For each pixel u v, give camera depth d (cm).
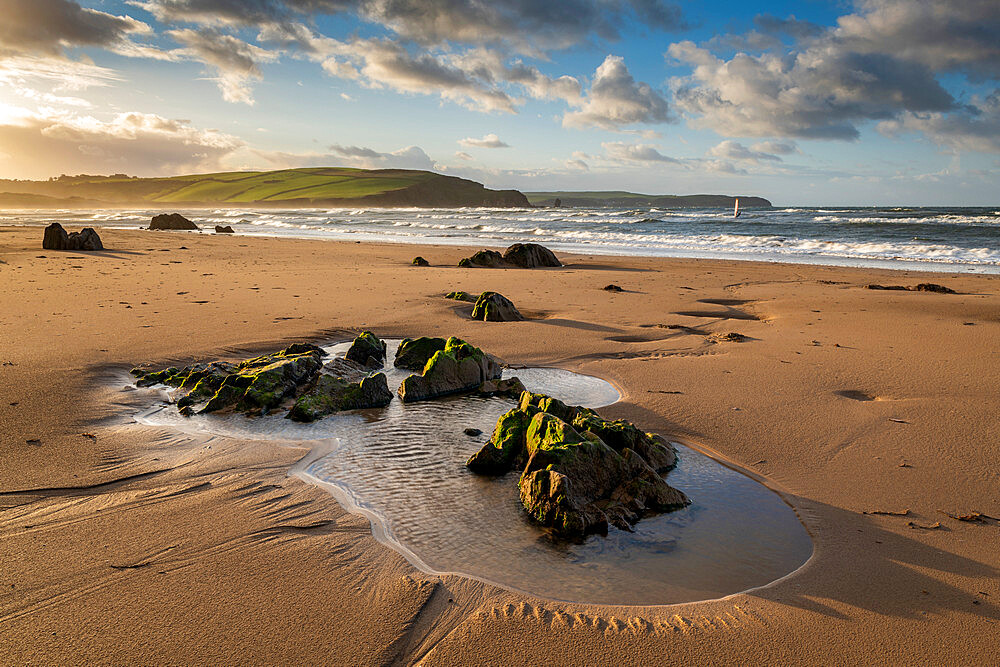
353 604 389
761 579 434
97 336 1044
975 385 848
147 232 4278
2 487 530
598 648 357
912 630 374
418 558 453
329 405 773
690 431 714
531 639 363
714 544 482
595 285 1892
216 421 728
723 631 375
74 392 771
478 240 4097
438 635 364
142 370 884
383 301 1491
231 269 2091
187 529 475
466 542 478
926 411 752
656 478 558
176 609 376
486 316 1322
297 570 423
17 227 4447
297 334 1127
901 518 514
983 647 357
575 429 602
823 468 614
